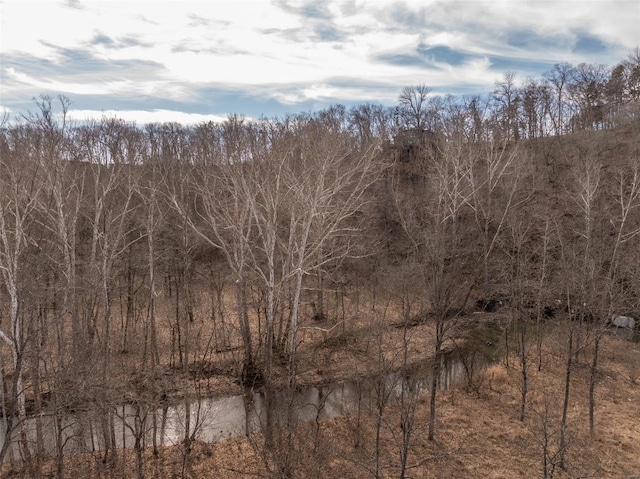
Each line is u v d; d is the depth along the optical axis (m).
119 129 24.97
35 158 16.27
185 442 15.04
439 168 31.50
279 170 20.31
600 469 14.63
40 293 14.45
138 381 20.64
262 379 22.69
